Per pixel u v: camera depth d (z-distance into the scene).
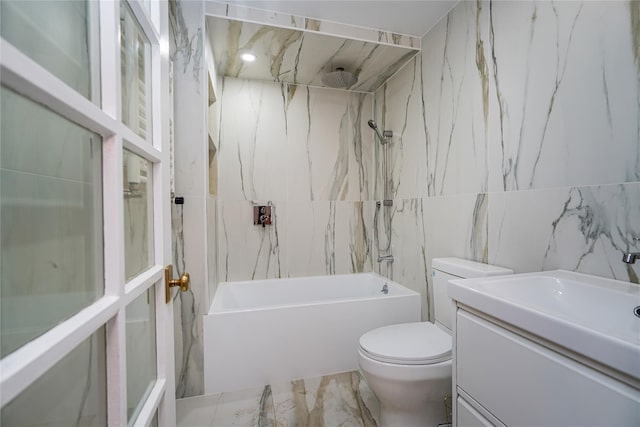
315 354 1.86
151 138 0.79
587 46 1.04
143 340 0.72
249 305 2.41
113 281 0.53
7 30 0.36
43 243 0.42
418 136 2.07
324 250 2.66
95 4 0.52
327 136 2.65
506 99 1.38
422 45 2.02
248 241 2.47
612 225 0.97
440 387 1.27
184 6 1.68
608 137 0.98
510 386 0.77
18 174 0.38
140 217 0.72
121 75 0.62
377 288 2.54
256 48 2.01
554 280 1.02
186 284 0.88
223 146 2.40
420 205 2.04
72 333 0.41
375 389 1.34
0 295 0.35
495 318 0.83
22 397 0.38
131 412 0.63
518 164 1.32
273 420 1.49
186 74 1.69
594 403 0.58
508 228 1.37
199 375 1.69
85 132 0.49
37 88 0.35
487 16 1.48
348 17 1.83
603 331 0.58
